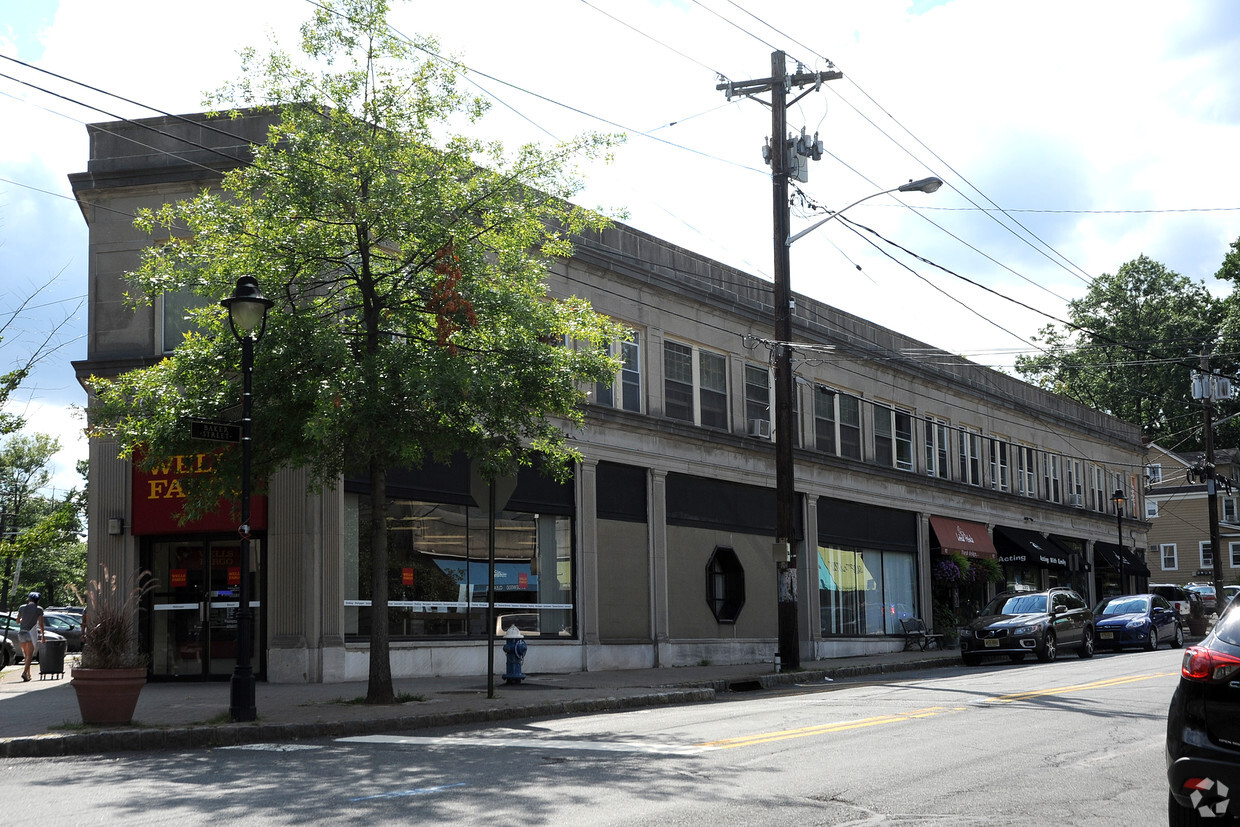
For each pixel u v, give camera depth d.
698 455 28.75
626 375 26.95
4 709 15.97
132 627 14.87
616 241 26.80
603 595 25.72
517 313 16.69
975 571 40.34
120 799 9.30
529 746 12.13
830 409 34.34
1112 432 54.66
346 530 20.89
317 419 14.64
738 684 22.27
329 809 8.46
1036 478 47.03
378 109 16.89
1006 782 9.41
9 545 20.14
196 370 16.38
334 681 20.14
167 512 20.88
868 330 36.84
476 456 17.14
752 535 30.78
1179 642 35.94
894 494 36.88
